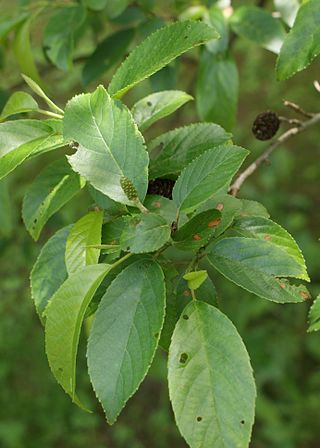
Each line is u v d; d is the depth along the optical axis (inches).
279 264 20.7
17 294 65.2
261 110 76.8
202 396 19.7
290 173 72.4
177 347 20.1
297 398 58.1
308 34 23.0
